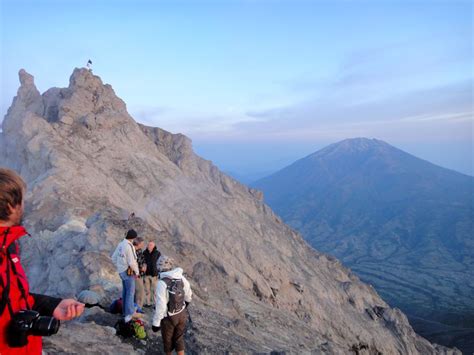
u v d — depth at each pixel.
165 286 10.56
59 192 37.88
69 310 3.81
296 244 64.81
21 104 52.59
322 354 23.38
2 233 3.30
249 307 32.50
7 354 3.26
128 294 12.59
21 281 3.42
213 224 48.62
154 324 10.48
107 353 10.37
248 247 48.12
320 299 50.66
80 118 50.59
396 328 60.28
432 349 62.62
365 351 49.66
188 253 29.28
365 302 63.41
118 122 53.72
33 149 43.44
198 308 21.22
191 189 53.69
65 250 26.38
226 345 15.92
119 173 48.38
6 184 3.31
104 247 24.39
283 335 27.56
